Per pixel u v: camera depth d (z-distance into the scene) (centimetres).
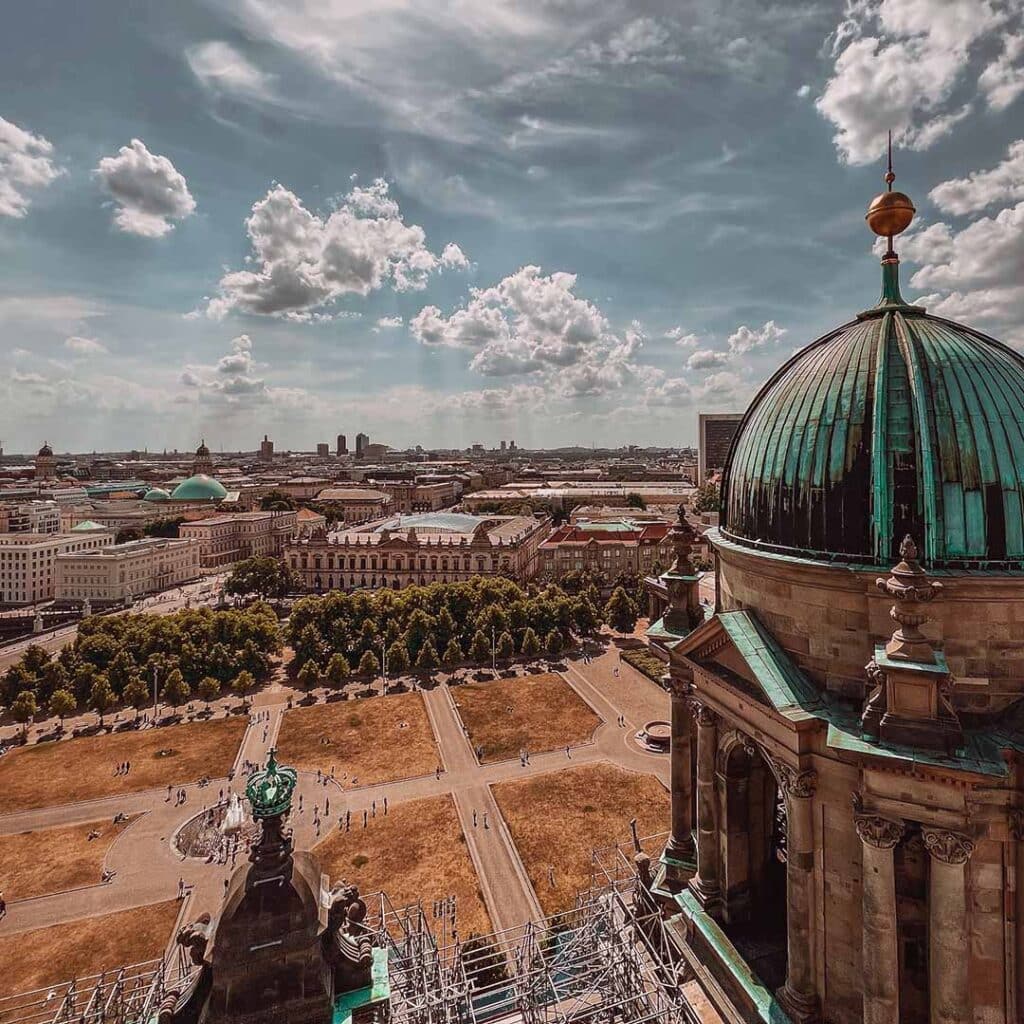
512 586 14788
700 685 3103
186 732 10019
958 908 1983
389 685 11862
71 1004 4412
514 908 5906
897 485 2338
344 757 9062
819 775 2400
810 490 2556
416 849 6862
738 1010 2736
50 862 6856
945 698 2030
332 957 2072
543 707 10706
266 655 12538
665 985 2972
